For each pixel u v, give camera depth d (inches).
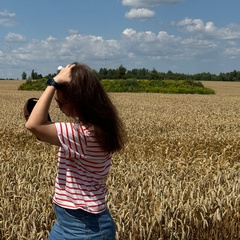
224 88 3371.1
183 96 2060.8
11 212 246.4
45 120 135.3
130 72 4384.8
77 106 136.6
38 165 360.5
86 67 139.3
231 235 245.8
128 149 483.2
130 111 1109.7
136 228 232.8
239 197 266.4
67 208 139.4
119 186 301.4
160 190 275.7
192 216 246.5
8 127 685.9
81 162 139.8
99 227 140.7
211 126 739.4
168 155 454.0
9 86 3597.4
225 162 406.6
